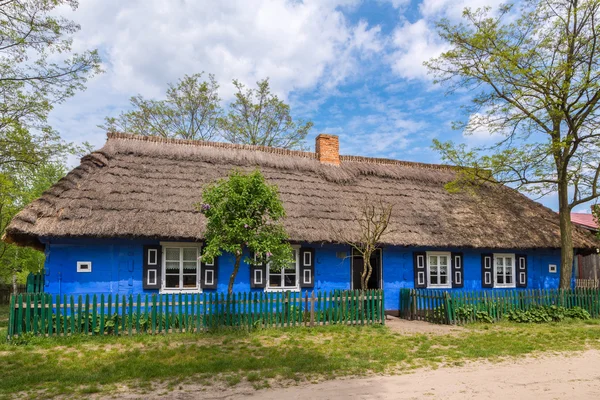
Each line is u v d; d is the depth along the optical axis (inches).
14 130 580.7
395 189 697.6
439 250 645.3
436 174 778.8
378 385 270.1
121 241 494.6
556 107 579.2
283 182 623.8
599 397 248.8
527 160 618.2
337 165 713.0
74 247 482.0
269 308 475.5
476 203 729.0
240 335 418.6
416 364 324.2
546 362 333.1
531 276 704.4
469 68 623.5
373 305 499.5
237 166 629.3
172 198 522.6
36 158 620.1
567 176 628.7
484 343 398.9
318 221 562.6
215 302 439.8
